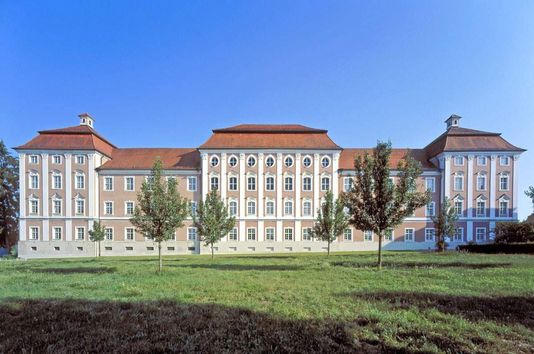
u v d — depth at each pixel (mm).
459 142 46438
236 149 45000
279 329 6141
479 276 12812
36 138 45531
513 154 45156
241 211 44375
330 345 5379
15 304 8305
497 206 44938
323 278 12773
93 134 47000
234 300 8703
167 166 47000
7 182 50375
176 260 26594
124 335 5906
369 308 7637
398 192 17109
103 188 45750
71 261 27547
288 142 45938
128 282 12156
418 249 44688
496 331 6055
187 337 5754
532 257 22906
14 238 51219
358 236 44781
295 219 44312
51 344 5520
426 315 7078
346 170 46219
